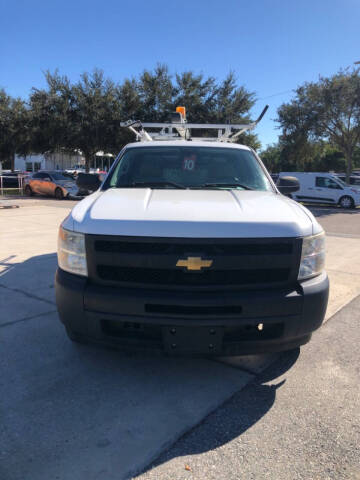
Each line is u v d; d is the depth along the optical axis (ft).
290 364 10.52
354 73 76.02
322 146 90.22
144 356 10.85
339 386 9.47
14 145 97.19
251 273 8.50
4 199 64.59
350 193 62.23
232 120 87.66
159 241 8.17
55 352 10.98
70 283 8.76
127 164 13.02
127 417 8.20
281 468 6.88
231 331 8.60
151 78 87.04
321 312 8.84
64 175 71.56
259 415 8.34
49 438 7.52
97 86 86.33
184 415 8.30
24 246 24.71
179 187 11.87
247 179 12.56
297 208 9.94
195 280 8.36
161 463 6.95
